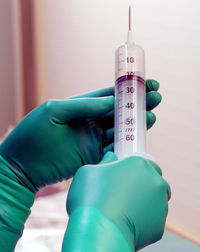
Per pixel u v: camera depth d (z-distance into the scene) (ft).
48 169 3.17
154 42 4.29
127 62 2.72
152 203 2.24
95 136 3.27
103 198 2.10
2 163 3.17
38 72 6.64
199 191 3.99
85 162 3.24
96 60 5.29
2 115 7.14
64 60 6.00
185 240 4.09
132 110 2.65
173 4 4.01
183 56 3.96
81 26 5.52
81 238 1.83
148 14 4.33
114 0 4.82
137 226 2.13
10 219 3.02
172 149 4.26
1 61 7.01
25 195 3.16
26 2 6.56
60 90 6.21
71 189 2.26
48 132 3.06
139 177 2.27
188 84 3.95
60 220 4.75
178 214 4.30
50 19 6.24
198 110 3.86
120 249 1.87
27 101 6.89
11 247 3.06
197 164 3.96
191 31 3.83
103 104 3.00
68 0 5.75
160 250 3.89
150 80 3.14
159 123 4.39
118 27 4.79
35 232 4.42
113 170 2.27
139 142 2.65
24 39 6.71
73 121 3.20
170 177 4.34
